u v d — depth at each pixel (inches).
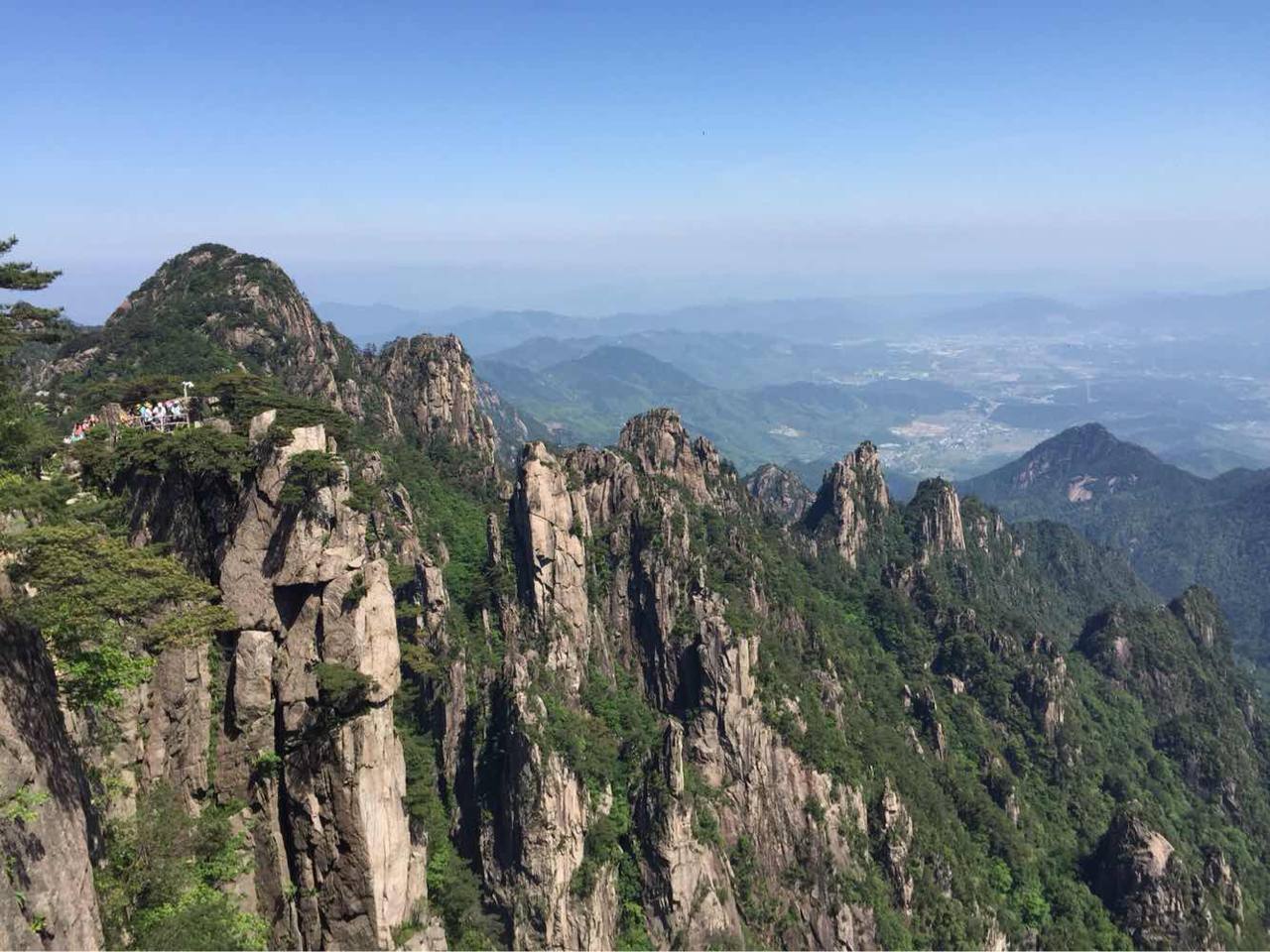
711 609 4436.5
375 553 2287.2
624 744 4065.0
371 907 2064.5
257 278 6441.9
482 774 3577.8
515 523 4480.8
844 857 4151.1
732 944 3639.3
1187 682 7770.7
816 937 3902.6
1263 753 7726.4
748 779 4116.6
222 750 2090.3
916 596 7293.3
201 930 1781.5
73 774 1701.5
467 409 6737.2
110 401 2620.6
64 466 2047.2
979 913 4402.1
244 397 2431.1
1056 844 5285.4
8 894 1423.5
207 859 1983.3
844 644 6087.6
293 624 2106.3
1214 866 5017.2
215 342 5851.4
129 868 1822.1
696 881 3666.3
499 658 4033.0
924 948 4143.7
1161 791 6323.8
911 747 5344.5
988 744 5831.7
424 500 5319.9
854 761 4547.2
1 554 1636.3
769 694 4372.5
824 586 6968.5
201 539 2138.3
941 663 6668.3
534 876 3312.0
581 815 3548.2
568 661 4173.2
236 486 2119.8
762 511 7701.8
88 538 1679.4
